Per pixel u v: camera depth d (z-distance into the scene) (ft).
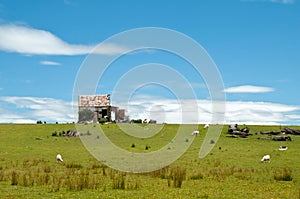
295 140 244.42
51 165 146.41
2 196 85.10
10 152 189.67
